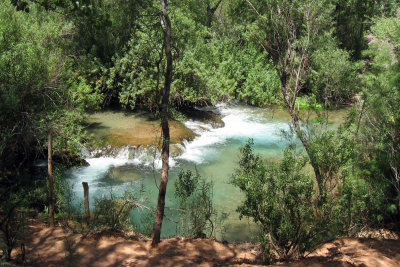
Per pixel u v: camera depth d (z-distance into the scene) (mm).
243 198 12578
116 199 10891
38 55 11133
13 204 7242
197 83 20500
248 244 9312
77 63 18922
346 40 24500
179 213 9516
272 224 7227
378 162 9289
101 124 18672
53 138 11938
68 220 9469
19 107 9289
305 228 7250
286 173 7230
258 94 23141
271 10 11742
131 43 19094
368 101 10656
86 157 15820
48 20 14336
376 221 9164
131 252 7867
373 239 8375
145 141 16375
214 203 12180
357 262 7078
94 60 19812
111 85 20328
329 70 11891
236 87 24703
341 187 7809
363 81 12820
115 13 18891
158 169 15062
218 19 26766
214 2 28047
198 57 21266
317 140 7988
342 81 12062
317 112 11641
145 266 7250
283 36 11906
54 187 10359
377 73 13445
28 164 12891
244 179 7426
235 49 24922
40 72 10742
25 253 7242
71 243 7895
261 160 7578
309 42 11836
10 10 12469
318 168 7965
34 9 14125
